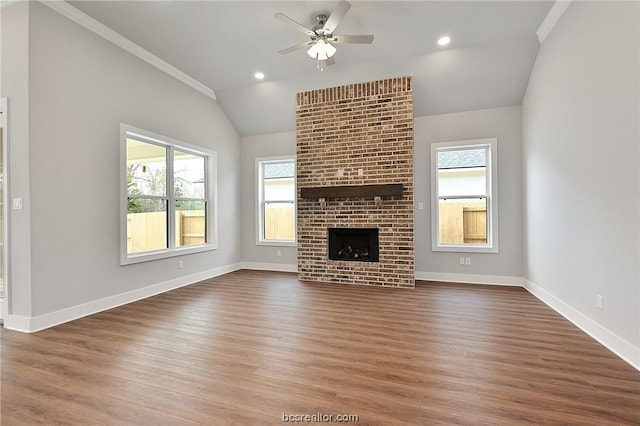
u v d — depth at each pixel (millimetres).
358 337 2744
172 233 4703
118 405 1783
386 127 4645
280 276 5438
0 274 3094
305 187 5070
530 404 1771
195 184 5230
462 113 4828
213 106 5465
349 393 1891
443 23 3510
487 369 2172
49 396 1874
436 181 4988
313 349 2504
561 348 2506
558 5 3170
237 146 6137
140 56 4051
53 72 3111
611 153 2457
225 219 5766
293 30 3635
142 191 4277
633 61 2184
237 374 2119
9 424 1631
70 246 3256
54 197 3113
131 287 3949
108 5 3170
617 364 2236
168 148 4695
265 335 2799
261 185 6125
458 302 3807
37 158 2973
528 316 3285
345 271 4891
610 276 2488
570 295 3148
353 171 4828
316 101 5039
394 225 4625
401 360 2311
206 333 2854
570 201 3123
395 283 4617
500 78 4309
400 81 4566
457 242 4977
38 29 2984
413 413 1698
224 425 1611
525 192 4426
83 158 3387
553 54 3467
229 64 4457
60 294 3160
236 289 4527
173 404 1791
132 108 3959
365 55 4215
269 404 1786
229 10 3254
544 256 3787
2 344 2629
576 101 2977
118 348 2541
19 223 2953
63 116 3197
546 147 3688
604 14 2514
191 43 3908
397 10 3264
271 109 5520
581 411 1706
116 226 3762
